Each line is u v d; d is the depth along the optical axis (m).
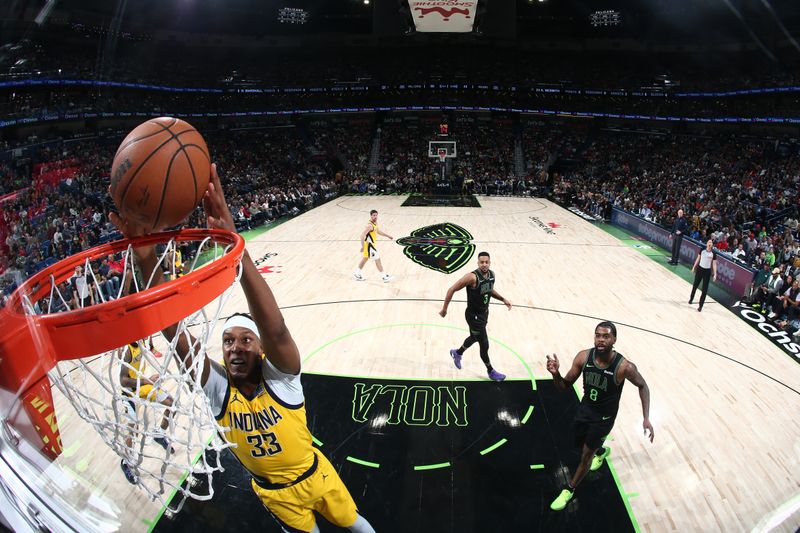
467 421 5.80
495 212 21.41
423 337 8.19
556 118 37.03
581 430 4.43
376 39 36.53
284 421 2.55
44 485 1.42
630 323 8.93
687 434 5.60
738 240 13.62
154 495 2.09
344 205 23.64
